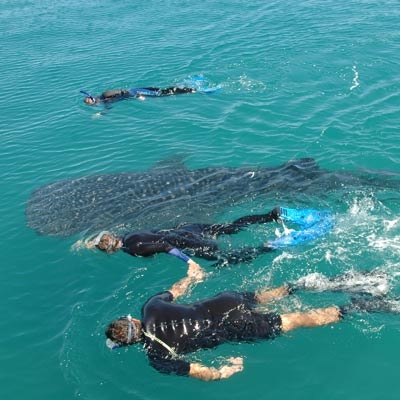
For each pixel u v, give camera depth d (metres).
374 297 7.37
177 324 6.85
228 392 6.37
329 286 7.61
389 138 11.86
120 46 20.17
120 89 15.93
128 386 6.52
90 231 9.68
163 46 19.47
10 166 12.36
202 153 12.01
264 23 20.86
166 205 10.18
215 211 9.89
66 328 7.52
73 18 25.05
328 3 22.83
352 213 9.25
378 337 6.88
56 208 10.41
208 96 14.96
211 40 19.47
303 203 9.81
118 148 12.69
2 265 9.01
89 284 8.34
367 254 8.21
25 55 20.34
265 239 8.93
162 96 15.20
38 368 6.95
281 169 10.99
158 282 8.22
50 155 12.74
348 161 11.09
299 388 6.36
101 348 7.07
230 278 8.02
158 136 13.05
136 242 8.77
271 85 15.20
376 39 17.78
